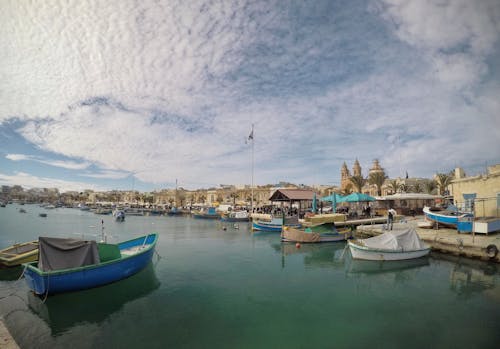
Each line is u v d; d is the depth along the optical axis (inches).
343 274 691.4
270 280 644.7
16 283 609.6
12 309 485.7
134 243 834.2
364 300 522.6
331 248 1035.3
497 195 1140.5
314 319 446.3
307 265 783.7
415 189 2903.5
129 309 484.1
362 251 781.9
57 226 2066.9
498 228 971.3
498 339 383.2
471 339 383.2
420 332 404.2
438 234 996.6
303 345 370.6
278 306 495.8
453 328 414.0
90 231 1727.4
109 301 517.0
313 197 1626.5
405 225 1304.1
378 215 1733.5
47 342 384.2
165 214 3654.0
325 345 369.4
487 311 472.4
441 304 503.5
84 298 528.1
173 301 518.3
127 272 620.1
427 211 1192.2
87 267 538.3
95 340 387.5
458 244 799.7
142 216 3499.0
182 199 6156.5
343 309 482.9
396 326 422.6
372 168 3671.3
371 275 677.3
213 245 1122.7
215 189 5871.1
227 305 500.4
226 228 1780.3
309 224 1334.9
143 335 399.2
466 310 476.4
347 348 362.0
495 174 1156.5
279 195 1673.2
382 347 364.5
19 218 2955.2
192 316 458.3
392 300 523.2
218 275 684.7
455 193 1485.0
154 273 699.4
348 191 3363.7
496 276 661.3
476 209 1246.9
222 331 407.5
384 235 811.4
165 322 436.8
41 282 491.5
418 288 588.1
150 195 6943.9
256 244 1144.2
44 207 6038.4
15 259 691.4
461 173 1958.7
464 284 609.9
